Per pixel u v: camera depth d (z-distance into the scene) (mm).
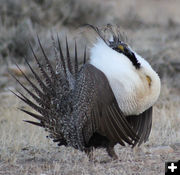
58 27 46562
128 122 19438
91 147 19469
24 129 25281
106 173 17891
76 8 51156
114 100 17891
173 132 23797
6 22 44906
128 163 19188
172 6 67188
